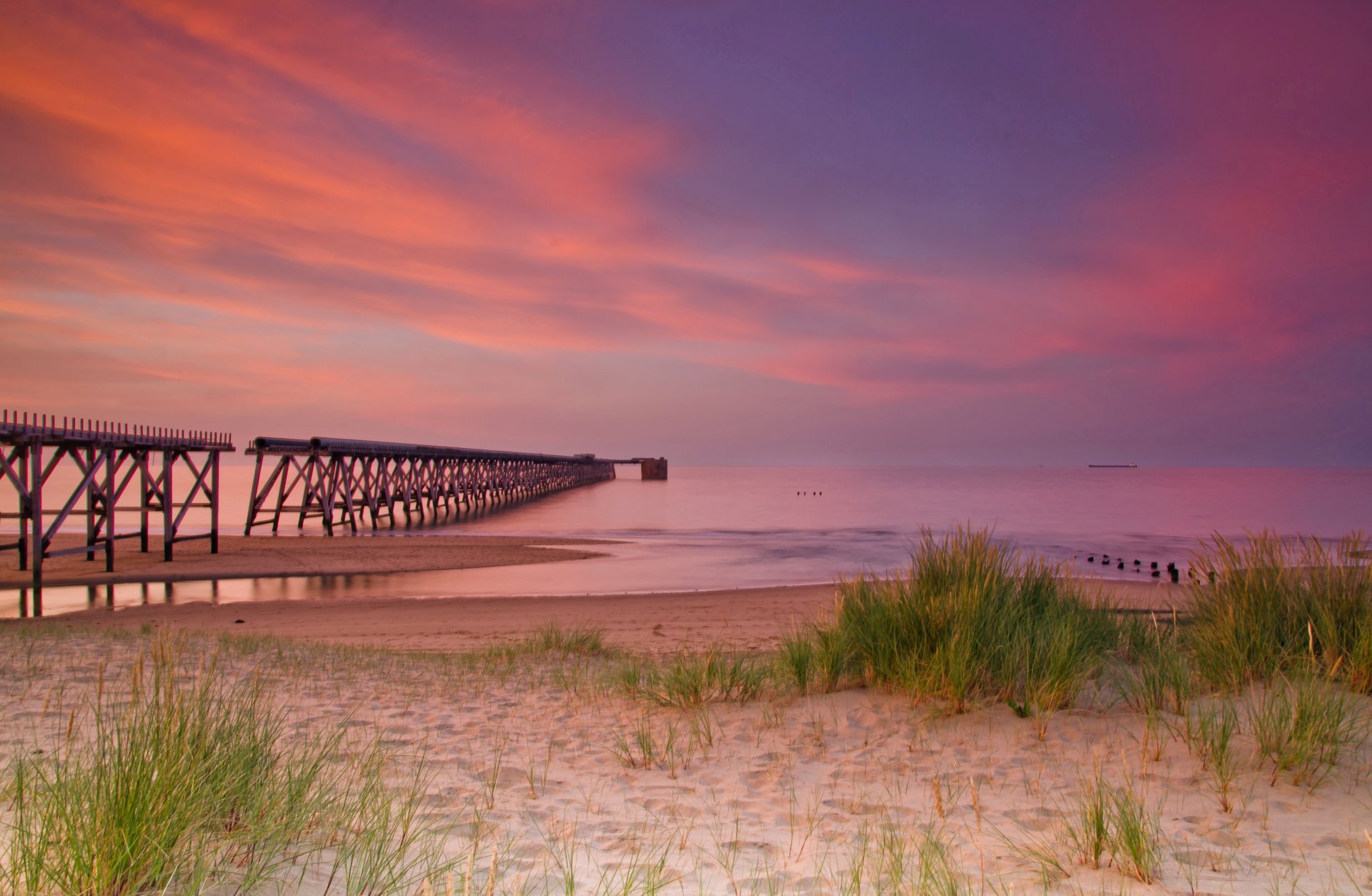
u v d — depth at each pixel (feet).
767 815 11.95
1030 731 15.31
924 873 8.71
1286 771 12.13
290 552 84.43
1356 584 17.66
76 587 62.75
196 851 7.75
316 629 43.80
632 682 22.00
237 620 47.42
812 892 8.82
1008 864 9.67
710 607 51.52
